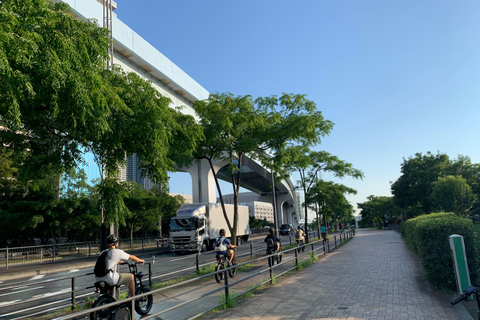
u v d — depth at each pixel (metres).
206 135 13.63
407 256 15.28
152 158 8.13
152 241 34.00
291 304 7.11
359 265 12.94
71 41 6.17
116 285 5.95
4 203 27.72
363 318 5.80
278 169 16.12
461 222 7.97
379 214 71.56
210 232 28.00
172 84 34.22
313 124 14.52
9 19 5.13
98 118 6.28
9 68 4.71
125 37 26.58
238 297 7.98
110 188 8.81
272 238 14.61
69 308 8.01
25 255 21.09
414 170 44.16
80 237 41.75
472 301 6.56
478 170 42.31
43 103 6.42
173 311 7.17
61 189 27.98
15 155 8.40
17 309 8.83
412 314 5.91
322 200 30.58
